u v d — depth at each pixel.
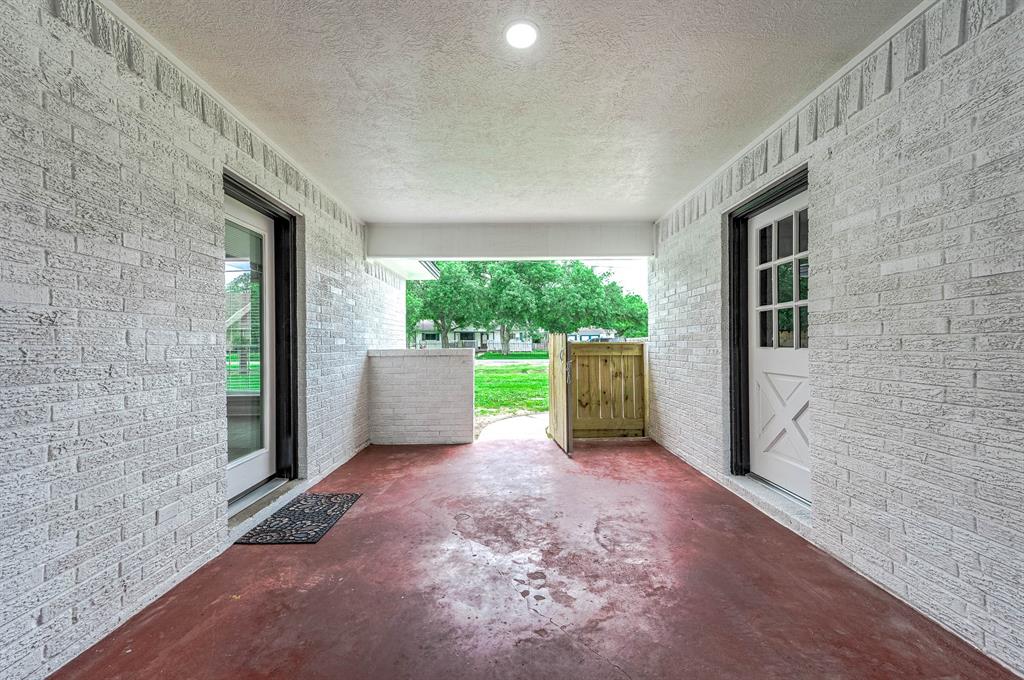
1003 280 1.68
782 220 3.36
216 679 1.63
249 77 2.46
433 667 1.69
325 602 2.12
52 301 1.68
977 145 1.76
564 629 1.91
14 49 1.56
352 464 4.58
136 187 2.06
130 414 2.01
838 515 2.48
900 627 1.90
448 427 5.49
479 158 3.59
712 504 3.38
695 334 4.32
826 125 2.56
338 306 4.54
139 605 2.04
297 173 3.68
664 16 2.01
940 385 1.91
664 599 2.13
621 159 3.63
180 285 2.33
